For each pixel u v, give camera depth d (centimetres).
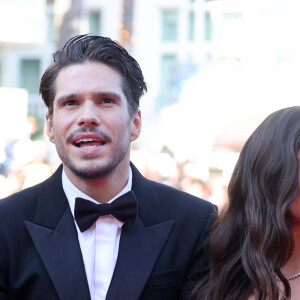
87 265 566
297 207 544
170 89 2514
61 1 2064
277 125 558
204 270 598
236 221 587
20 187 1684
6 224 573
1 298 555
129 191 573
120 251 571
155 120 2892
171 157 2023
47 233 570
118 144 560
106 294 555
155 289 567
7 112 2055
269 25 2291
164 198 616
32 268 556
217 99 2023
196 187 1730
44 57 3162
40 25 2628
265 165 554
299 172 539
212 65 2517
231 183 593
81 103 558
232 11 2798
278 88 1941
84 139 549
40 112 2933
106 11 3042
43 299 549
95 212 565
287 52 2180
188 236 598
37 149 1869
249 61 2175
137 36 3014
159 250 578
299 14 2272
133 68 588
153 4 3033
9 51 3181
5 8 2491
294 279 550
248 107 1927
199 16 2989
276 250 547
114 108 561
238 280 575
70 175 579
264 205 556
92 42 573
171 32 3038
